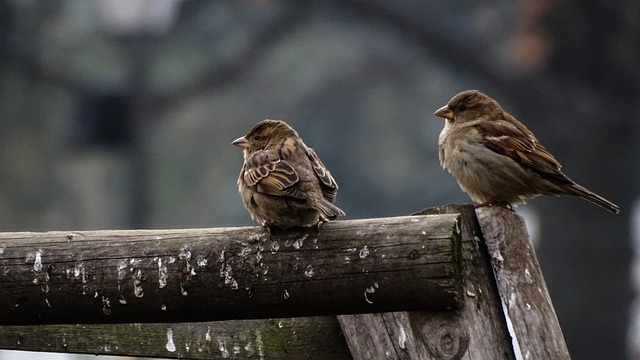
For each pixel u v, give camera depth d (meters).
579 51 18.91
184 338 5.64
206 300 5.05
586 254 18.97
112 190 21.61
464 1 21.20
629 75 18.89
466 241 4.93
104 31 20.67
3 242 5.22
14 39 20.92
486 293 4.89
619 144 19.08
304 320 5.52
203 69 22.52
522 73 19.47
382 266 4.80
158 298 5.09
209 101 24.30
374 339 5.18
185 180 23.89
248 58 21.97
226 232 5.07
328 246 4.89
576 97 19.20
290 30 22.06
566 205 19.03
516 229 4.93
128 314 5.16
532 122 19.55
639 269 20.33
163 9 16.30
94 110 17.89
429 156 25.41
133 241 5.14
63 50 21.08
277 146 6.14
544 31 18.92
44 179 21.23
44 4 21.03
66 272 5.15
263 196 5.83
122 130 17.92
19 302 5.20
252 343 5.56
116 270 5.11
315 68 24.53
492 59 19.94
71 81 20.89
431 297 4.76
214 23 22.55
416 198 25.75
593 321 18.89
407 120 25.16
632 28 18.55
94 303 5.16
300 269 4.92
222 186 24.00
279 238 4.97
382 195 25.77
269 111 24.52
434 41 20.05
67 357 12.36
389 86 24.89
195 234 5.10
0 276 5.19
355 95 24.94
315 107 24.98
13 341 5.72
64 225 21.39
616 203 19.06
